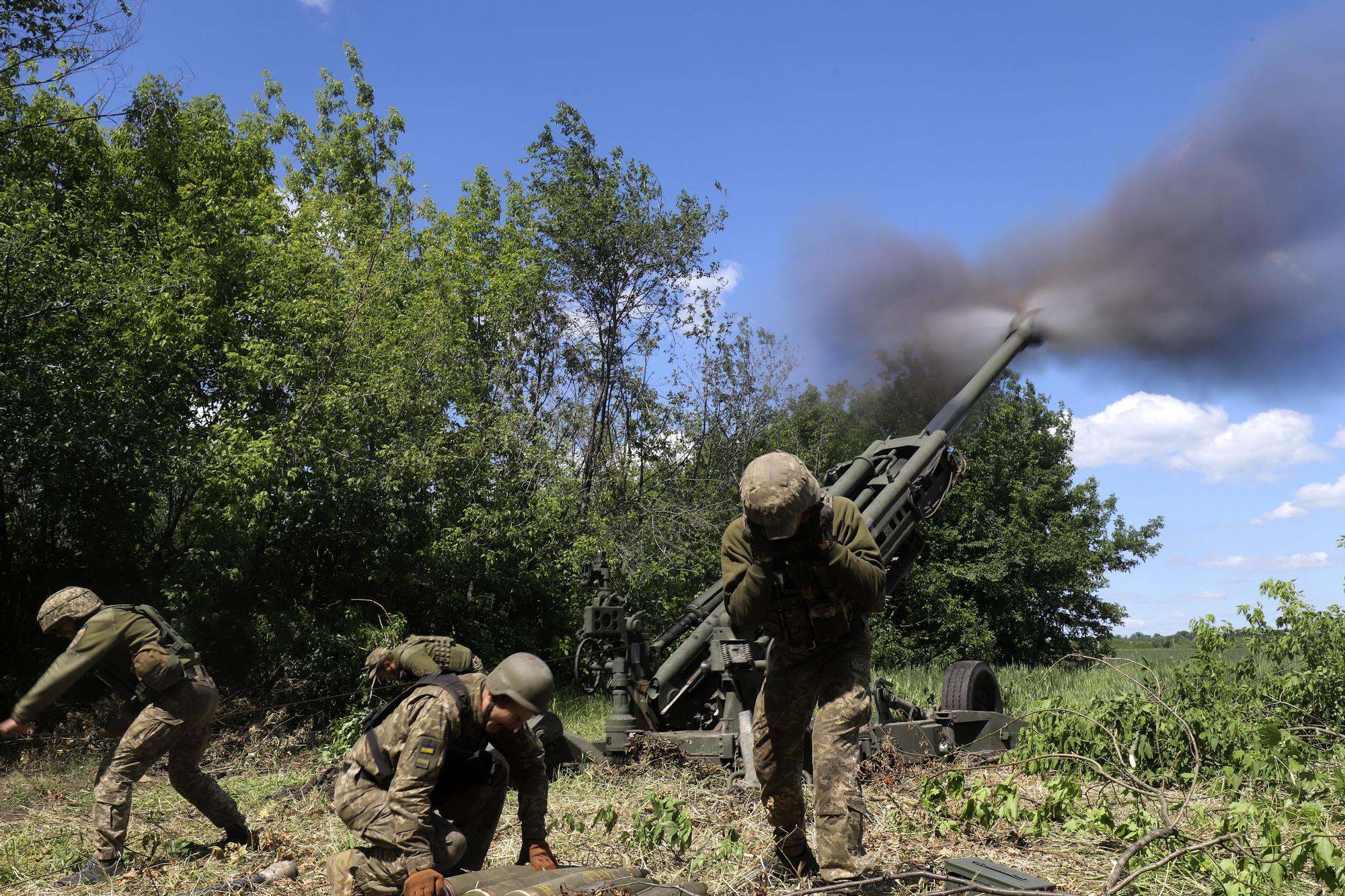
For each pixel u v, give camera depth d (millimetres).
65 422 10688
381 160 26078
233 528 11609
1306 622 8000
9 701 11484
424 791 3371
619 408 21297
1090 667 17047
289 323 13305
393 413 12961
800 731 4406
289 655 11539
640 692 7293
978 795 4863
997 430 25266
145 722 5066
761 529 4129
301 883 4758
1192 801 5648
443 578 14109
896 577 8625
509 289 19984
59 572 13117
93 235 12797
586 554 15547
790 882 4367
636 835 4754
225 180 17016
